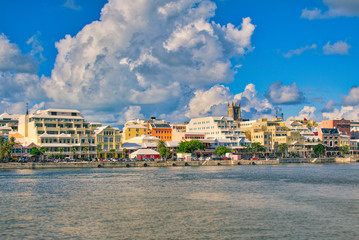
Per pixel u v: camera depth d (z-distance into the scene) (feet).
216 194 433.48
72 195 427.33
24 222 305.12
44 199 402.11
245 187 492.13
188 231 280.10
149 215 327.26
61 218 317.42
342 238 264.31
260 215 326.03
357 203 377.50
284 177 623.77
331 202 382.83
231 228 286.87
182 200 395.75
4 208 355.77
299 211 340.80
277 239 262.26
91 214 331.36
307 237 266.36
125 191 456.45
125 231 280.92
